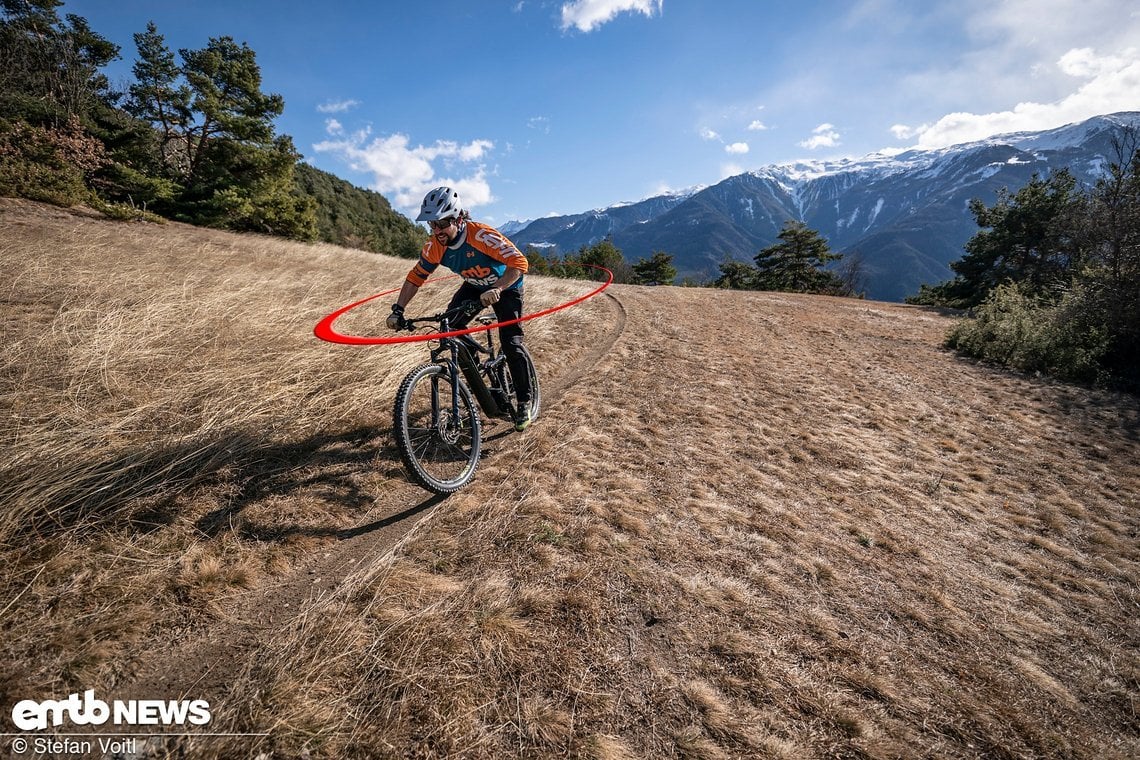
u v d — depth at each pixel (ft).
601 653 6.72
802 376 23.03
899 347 32.40
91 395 11.57
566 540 9.02
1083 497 13.53
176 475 9.33
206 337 16.24
